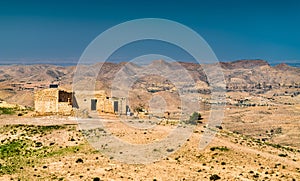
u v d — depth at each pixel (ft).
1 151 241.76
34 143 251.39
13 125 289.74
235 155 230.27
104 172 192.34
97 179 180.86
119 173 190.80
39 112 339.16
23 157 228.63
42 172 197.57
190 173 192.75
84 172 193.16
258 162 221.66
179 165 204.64
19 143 252.83
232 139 276.82
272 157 238.89
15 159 225.56
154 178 184.34
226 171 199.21
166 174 190.08
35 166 208.74
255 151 250.57
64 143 248.73
